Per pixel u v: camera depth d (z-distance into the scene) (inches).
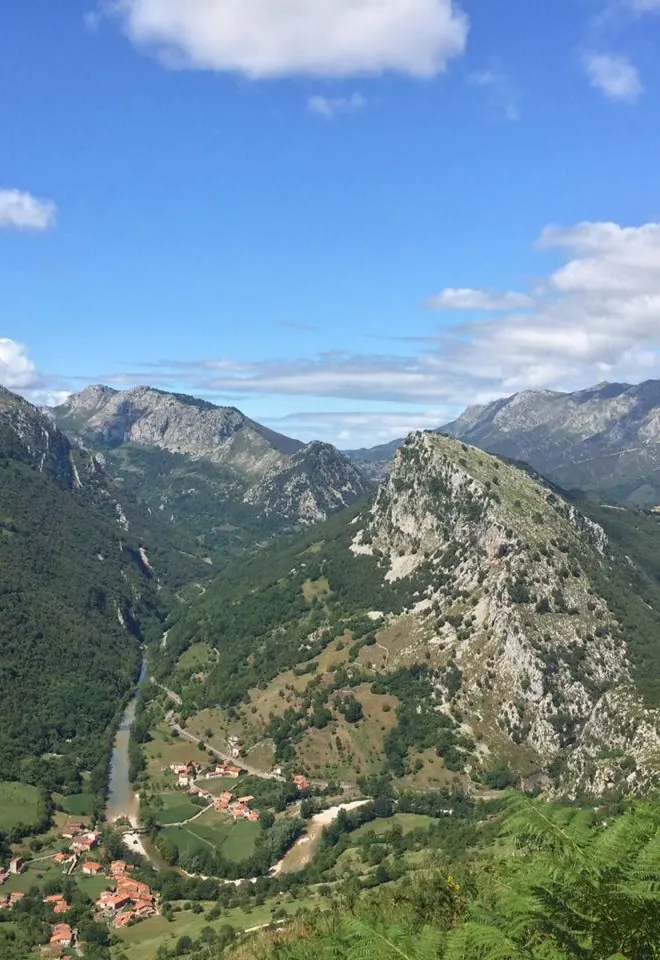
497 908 625.9
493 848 2439.7
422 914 1061.8
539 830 638.5
